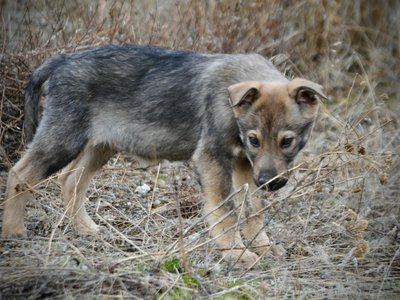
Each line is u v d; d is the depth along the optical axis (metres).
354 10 22.36
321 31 20.94
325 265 12.09
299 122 12.20
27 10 18.06
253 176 12.20
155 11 19.48
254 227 12.82
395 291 11.58
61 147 13.12
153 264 11.39
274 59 19.22
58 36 18.02
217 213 12.55
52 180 14.99
